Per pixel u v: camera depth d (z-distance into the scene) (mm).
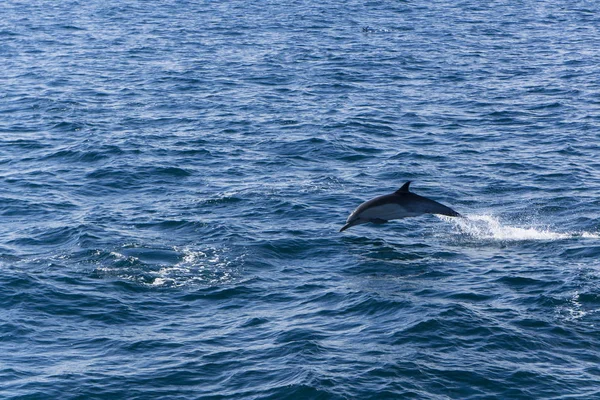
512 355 25797
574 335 27062
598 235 35875
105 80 68125
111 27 98250
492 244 35156
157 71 71750
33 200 40250
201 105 59719
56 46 84500
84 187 42250
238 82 67625
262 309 29172
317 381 24078
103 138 50625
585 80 68812
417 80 69000
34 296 29672
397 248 34688
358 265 32969
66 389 24016
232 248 34281
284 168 45531
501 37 93062
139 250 33781
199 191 41656
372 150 48969
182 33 93875
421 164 46406
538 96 63062
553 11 116250
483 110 58719
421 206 33344
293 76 70062
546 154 48250
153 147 48875
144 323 28156
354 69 73188
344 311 28812
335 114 57031
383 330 27250
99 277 31422
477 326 27406
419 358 25453
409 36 93000
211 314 28844
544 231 36531
